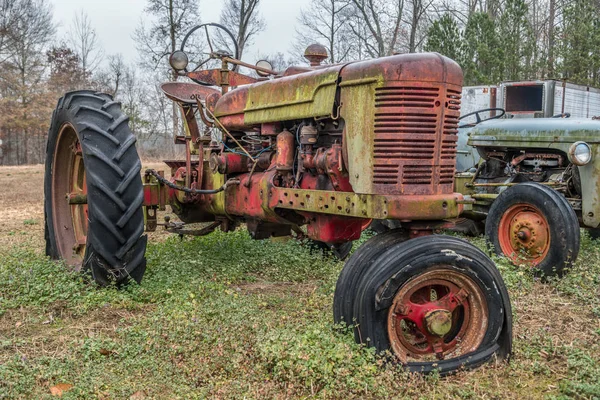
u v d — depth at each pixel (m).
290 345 3.19
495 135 6.46
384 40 28.48
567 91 10.89
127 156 4.48
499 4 27.02
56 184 5.36
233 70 5.38
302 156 3.87
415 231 3.29
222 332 3.49
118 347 3.39
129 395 2.90
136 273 4.50
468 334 3.25
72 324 3.86
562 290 4.76
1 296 4.25
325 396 2.86
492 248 5.65
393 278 3.03
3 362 3.22
